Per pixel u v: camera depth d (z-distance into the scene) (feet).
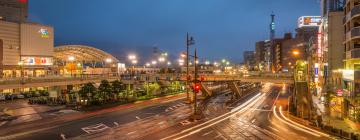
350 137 113.70
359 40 165.27
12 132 124.16
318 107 199.41
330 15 223.51
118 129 132.77
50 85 232.53
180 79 259.39
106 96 217.15
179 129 134.51
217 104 235.81
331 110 181.37
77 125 140.77
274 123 152.66
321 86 252.01
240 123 152.25
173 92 303.89
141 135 120.78
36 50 345.31
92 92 201.77
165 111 190.08
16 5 375.25
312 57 328.49
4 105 211.00
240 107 217.77
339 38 220.02
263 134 125.49
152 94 273.54
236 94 278.67
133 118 163.02
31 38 340.80
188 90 237.25
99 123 146.72
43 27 351.25
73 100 218.79
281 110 201.36
